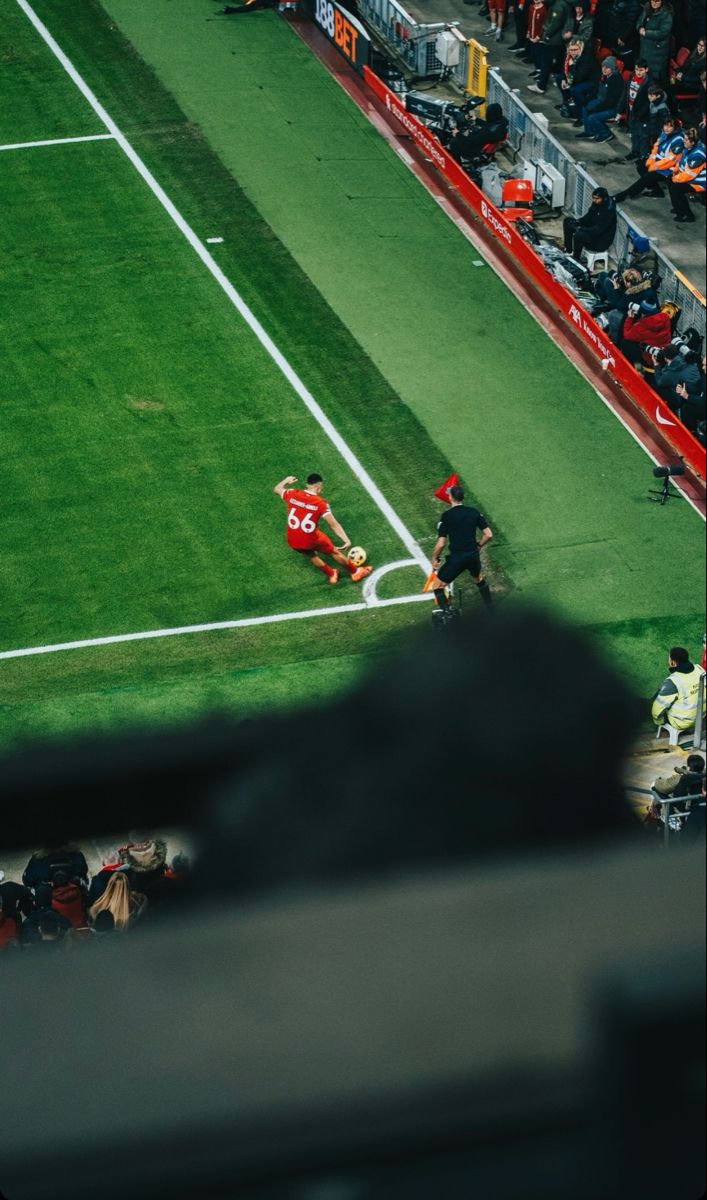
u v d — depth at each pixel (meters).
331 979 1.03
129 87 47.19
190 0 51.47
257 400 35.78
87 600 30.20
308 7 50.78
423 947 1.04
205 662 28.67
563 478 34.19
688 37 44.72
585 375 37.03
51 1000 1.02
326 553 30.77
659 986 1.03
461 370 37.16
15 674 28.34
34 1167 0.98
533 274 39.97
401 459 34.41
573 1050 1.02
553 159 42.44
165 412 35.22
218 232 41.28
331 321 38.44
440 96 47.00
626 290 36.81
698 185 41.59
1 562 31.05
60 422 34.78
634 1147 1.01
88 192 42.62
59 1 51.00
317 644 29.22
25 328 37.59
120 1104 1.00
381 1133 1.00
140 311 38.34
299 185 43.34
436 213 42.50
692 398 34.50
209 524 32.19
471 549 28.80
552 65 47.53
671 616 30.66
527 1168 1.00
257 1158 0.99
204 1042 1.02
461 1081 1.01
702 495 33.88
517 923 1.05
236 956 1.04
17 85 47.09
